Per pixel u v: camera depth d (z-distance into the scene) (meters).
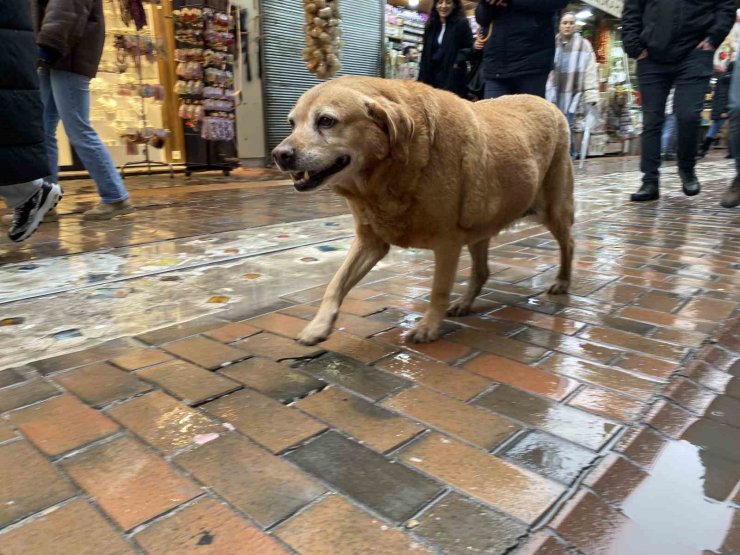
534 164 2.53
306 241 4.09
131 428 1.64
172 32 8.66
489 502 1.31
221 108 8.45
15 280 3.06
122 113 8.10
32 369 2.02
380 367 2.05
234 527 1.23
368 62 11.16
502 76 5.06
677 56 5.38
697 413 1.75
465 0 10.25
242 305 2.73
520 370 2.02
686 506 1.32
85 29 4.30
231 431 1.62
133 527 1.24
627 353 2.15
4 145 3.27
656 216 5.06
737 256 3.57
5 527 1.24
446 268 2.30
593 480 1.39
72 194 6.48
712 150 16.66
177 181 8.09
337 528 1.23
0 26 3.09
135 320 2.52
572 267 3.22
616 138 14.16
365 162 2.03
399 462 1.47
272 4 9.38
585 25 13.10
